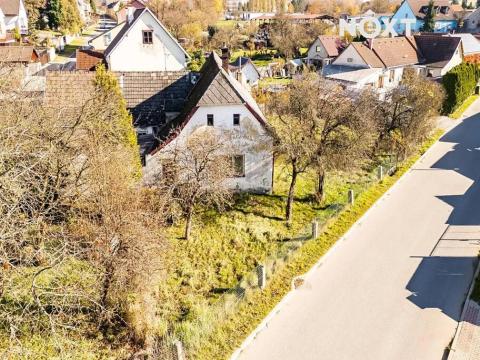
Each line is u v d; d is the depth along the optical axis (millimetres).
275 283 19500
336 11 129625
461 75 43281
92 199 17828
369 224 24453
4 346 15461
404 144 31500
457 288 19422
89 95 22562
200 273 20578
